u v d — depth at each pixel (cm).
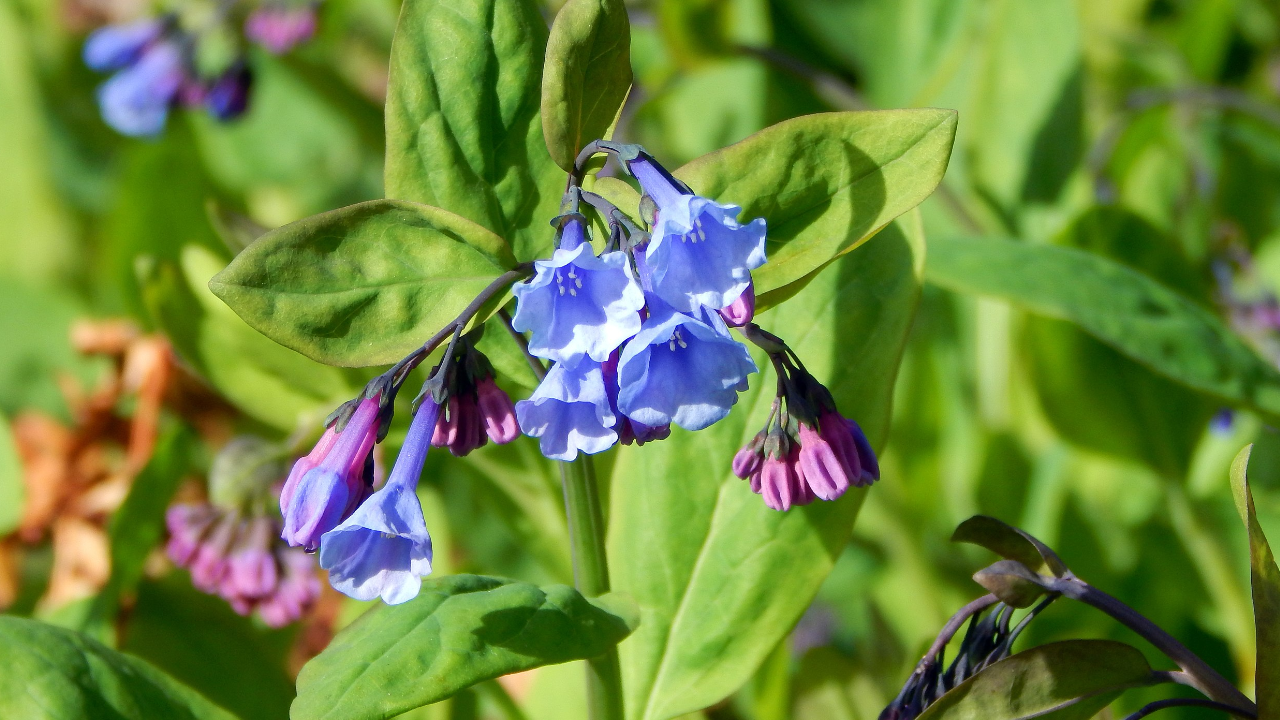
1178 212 74
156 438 61
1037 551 46
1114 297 54
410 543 44
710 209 43
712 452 51
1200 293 60
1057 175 69
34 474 60
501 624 46
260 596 56
